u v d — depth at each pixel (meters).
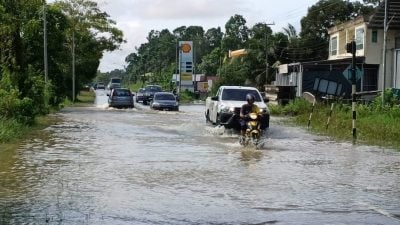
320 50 68.06
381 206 8.46
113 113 34.78
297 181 10.56
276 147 16.53
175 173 11.30
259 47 68.12
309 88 43.19
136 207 8.17
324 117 26.06
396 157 14.38
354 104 19.81
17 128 19.33
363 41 41.97
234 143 17.42
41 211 7.82
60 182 10.13
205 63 108.19
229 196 9.04
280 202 8.65
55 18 40.53
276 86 41.78
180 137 19.27
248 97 17.11
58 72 43.16
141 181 10.34
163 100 39.78
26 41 38.09
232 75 66.94
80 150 15.10
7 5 32.16
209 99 25.67
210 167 12.18
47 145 16.27
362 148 16.44
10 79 23.73
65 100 51.16
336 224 7.34
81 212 7.80
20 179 10.42
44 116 29.19
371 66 42.34
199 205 8.35
